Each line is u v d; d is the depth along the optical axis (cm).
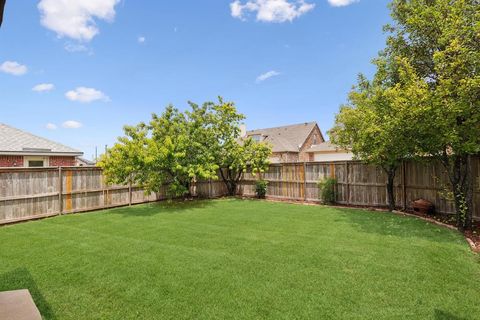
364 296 324
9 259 466
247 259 452
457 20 521
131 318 290
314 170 1143
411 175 867
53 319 290
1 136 1266
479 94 498
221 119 1273
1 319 251
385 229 630
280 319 282
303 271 399
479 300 312
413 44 671
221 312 297
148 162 919
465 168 616
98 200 1001
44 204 866
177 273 400
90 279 384
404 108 567
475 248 488
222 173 1391
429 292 331
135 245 538
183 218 798
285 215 827
